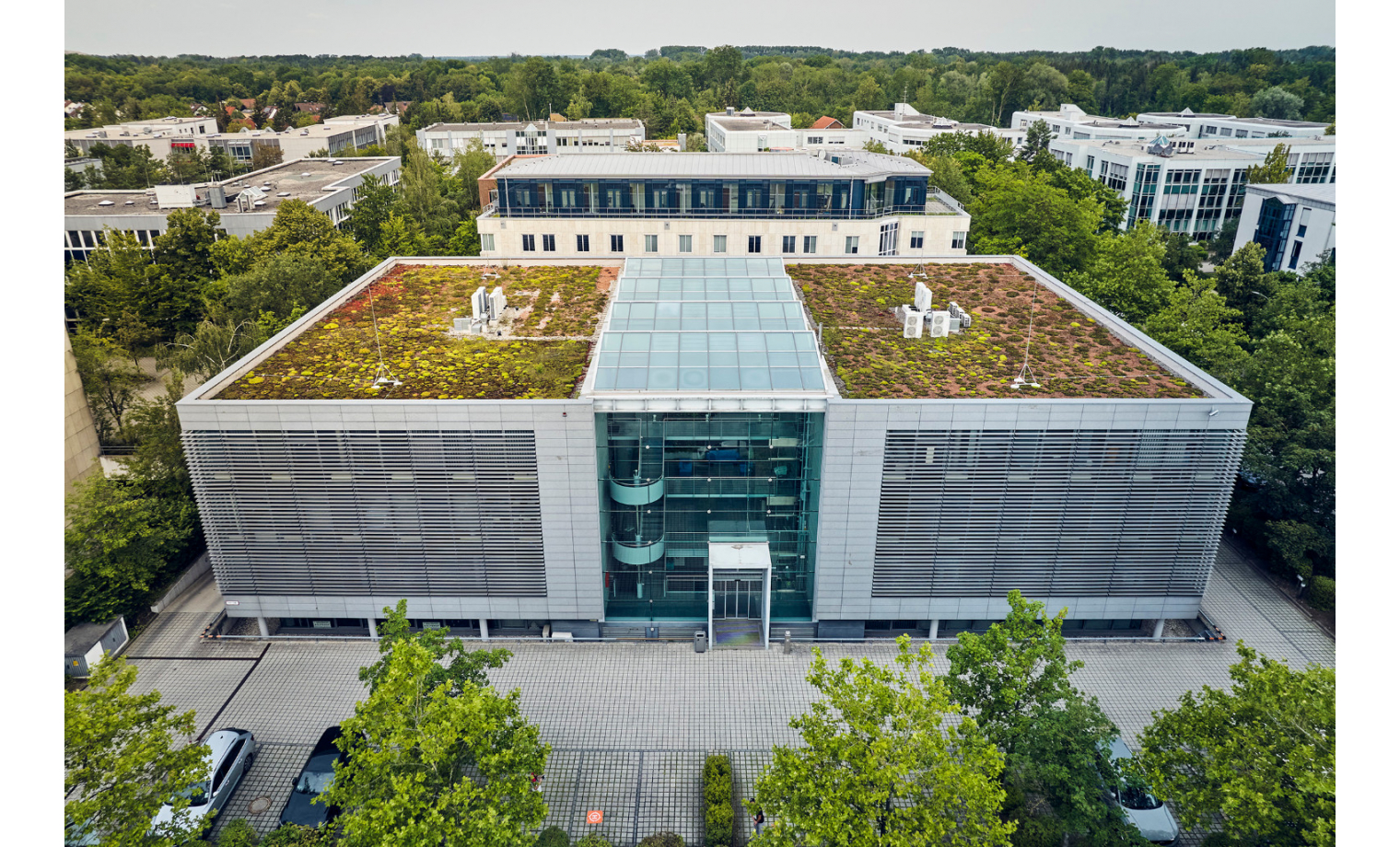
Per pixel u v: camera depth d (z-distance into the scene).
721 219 77.50
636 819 36.38
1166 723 31.03
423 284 65.62
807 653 46.84
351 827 26.31
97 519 46.19
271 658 46.31
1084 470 43.44
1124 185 130.00
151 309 80.69
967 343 53.31
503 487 43.72
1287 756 27.45
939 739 26.80
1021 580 46.09
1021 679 32.94
